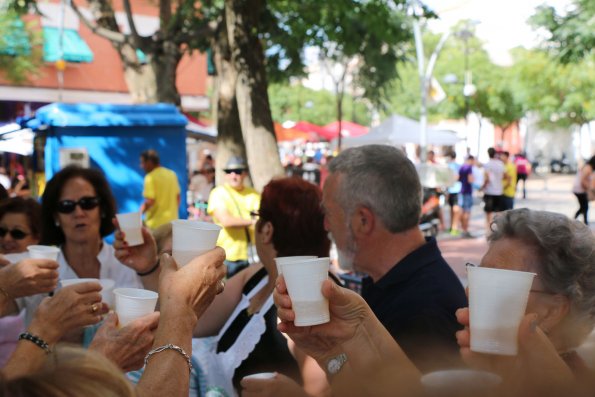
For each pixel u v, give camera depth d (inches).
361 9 554.3
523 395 55.0
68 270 150.3
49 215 151.0
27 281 98.6
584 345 75.6
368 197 108.6
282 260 79.7
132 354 75.4
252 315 119.9
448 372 54.6
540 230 77.7
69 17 1000.9
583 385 57.0
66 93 1031.0
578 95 1605.6
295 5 594.6
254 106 467.5
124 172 391.9
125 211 391.9
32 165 460.4
